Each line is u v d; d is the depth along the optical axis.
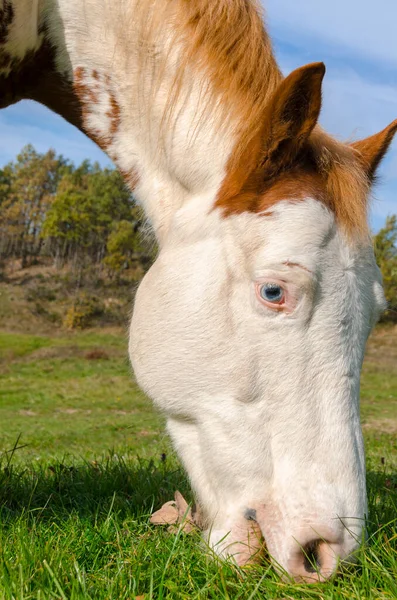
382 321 36.47
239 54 2.99
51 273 69.81
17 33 3.42
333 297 2.62
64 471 4.51
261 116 2.70
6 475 4.25
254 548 2.67
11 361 33.16
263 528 2.64
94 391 21.91
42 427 13.48
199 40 3.04
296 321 2.63
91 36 3.45
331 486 2.55
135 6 3.25
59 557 2.62
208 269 2.86
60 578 2.46
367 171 3.04
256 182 2.76
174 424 3.07
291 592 2.44
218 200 2.89
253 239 2.71
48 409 17.81
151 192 3.34
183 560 2.71
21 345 38.53
